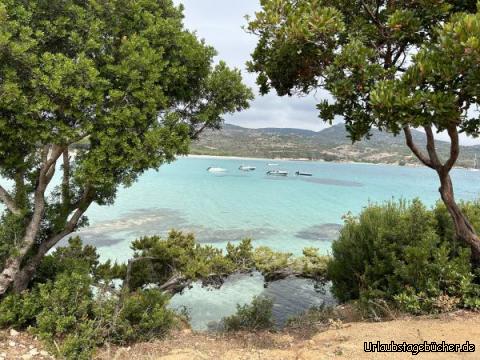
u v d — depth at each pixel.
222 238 22.30
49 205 8.59
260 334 7.66
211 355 6.09
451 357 5.06
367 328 6.51
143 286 11.48
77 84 5.91
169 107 7.76
